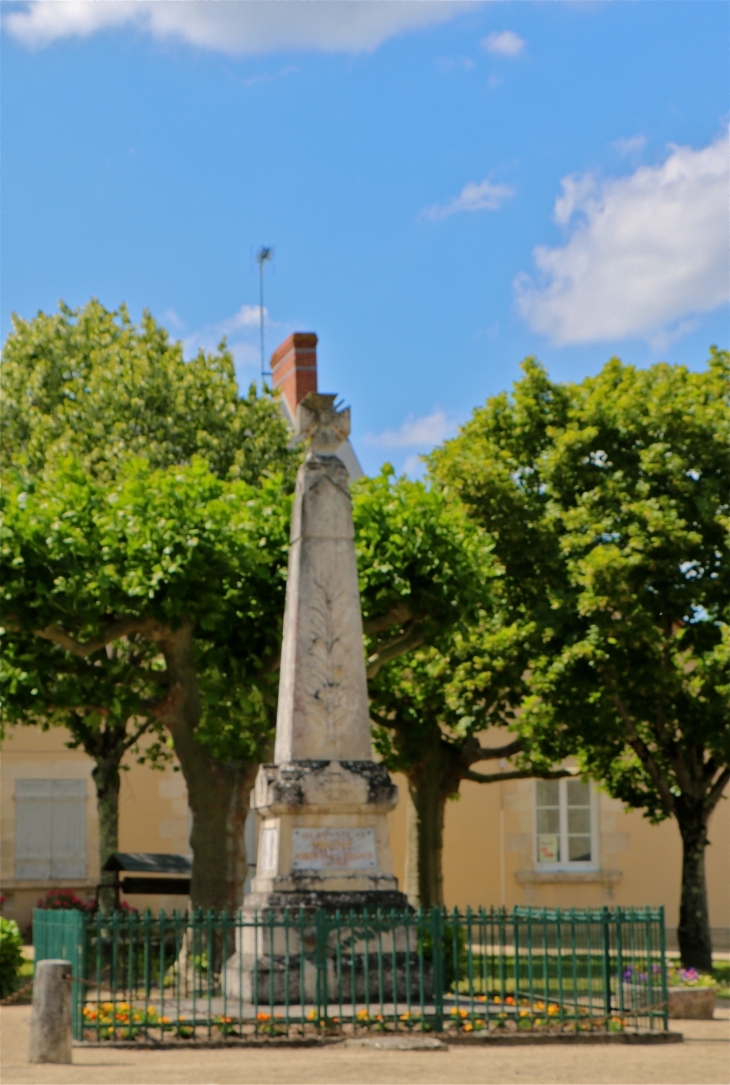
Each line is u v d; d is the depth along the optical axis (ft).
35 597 55.36
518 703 76.23
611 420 77.66
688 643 76.48
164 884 70.64
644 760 74.74
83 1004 38.09
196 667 62.18
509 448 81.71
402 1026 39.65
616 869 98.58
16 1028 42.06
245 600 59.31
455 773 79.41
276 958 43.68
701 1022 47.88
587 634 71.97
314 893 45.19
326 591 48.67
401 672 76.54
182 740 60.49
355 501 62.03
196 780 60.13
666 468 74.95
